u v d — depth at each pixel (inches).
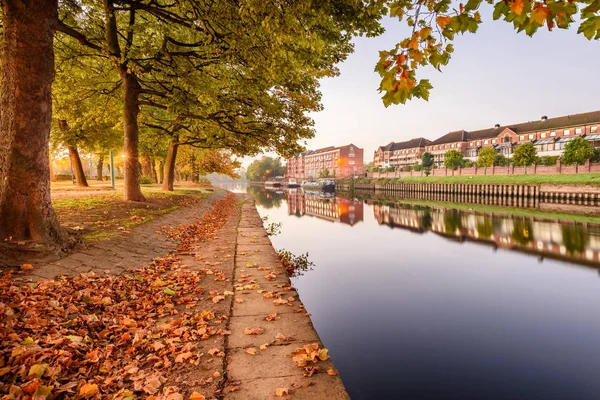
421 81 93.6
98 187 1013.8
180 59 441.7
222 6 278.8
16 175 242.4
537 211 1309.1
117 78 626.8
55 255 243.1
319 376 133.3
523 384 189.2
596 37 81.0
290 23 240.4
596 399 176.4
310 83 532.1
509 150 3061.0
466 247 629.9
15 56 242.5
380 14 280.1
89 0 418.9
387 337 248.5
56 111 651.5
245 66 419.2
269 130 574.6
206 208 836.0
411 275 424.8
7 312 148.5
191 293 230.1
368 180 3538.4
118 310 189.3
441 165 3767.2
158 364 137.3
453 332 259.4
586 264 500.7
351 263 478.9
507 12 84.7
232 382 128.0
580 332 262.1
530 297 348.2
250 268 299.3
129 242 333.4
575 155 1847.9
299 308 205.2
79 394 112.6
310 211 1299.2
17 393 105.0
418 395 176.1
